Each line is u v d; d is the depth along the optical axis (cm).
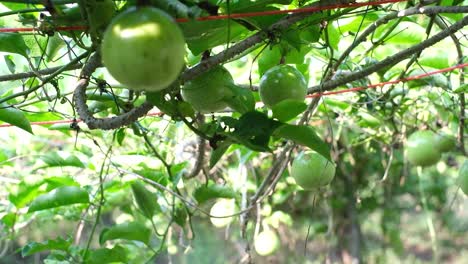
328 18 103
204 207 134
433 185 273
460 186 132
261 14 91
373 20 133
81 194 127
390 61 109
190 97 98
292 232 261
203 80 97
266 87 102
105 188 139
